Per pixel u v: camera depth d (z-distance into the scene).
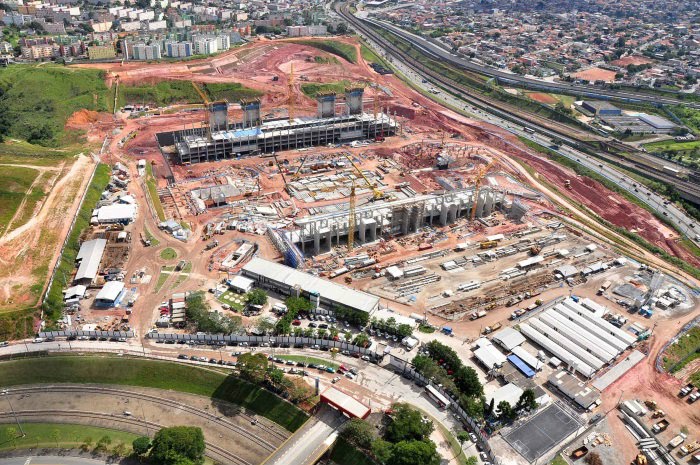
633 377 194.62
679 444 168.12
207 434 171.62
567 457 162.25
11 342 198.88
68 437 169.12
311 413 173.25
